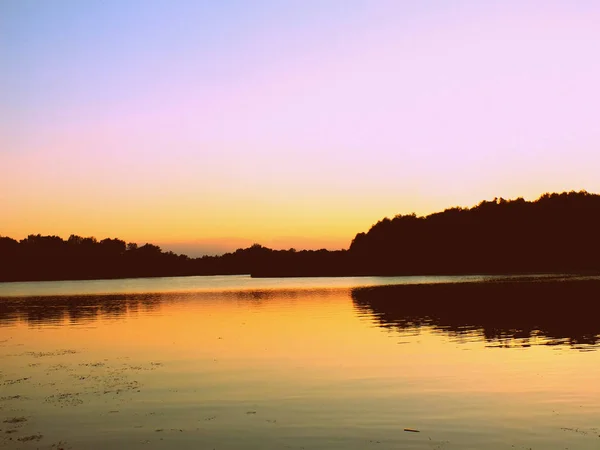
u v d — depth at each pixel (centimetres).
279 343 3225
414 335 3403
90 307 6731
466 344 2984
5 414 1809
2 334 4072
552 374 2195
